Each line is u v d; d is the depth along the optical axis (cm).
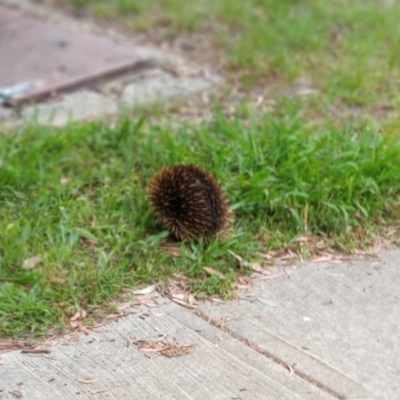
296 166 705
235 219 680
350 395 507
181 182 648
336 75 905
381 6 1091
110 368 529
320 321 575
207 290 606
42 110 851
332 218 673
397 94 868
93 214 683
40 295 598
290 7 1083
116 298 600
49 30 1030
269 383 516
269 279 621
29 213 680
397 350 547
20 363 535
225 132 773
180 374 523
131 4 1090
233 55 958
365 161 705
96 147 773
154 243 650
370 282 619
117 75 923
